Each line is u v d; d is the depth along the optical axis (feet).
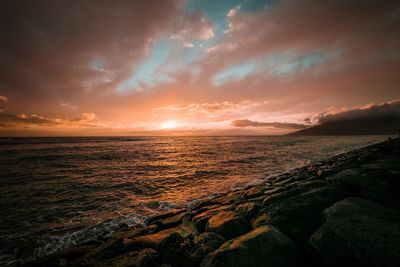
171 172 63.52
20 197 39.09
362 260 11.03
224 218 20.94
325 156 97.50
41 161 84.33
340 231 12.96
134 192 42.70
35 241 23.36
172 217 26.04
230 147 164.14
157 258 15.65
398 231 12.57
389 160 38.52
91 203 35.96
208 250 15.62
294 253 13.76
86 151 126.82
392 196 20.12
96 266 14.69
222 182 50.75
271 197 24.59
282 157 96.12
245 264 12.76
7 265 19.38
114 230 25.80
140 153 118.01
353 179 25.77
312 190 23.13
